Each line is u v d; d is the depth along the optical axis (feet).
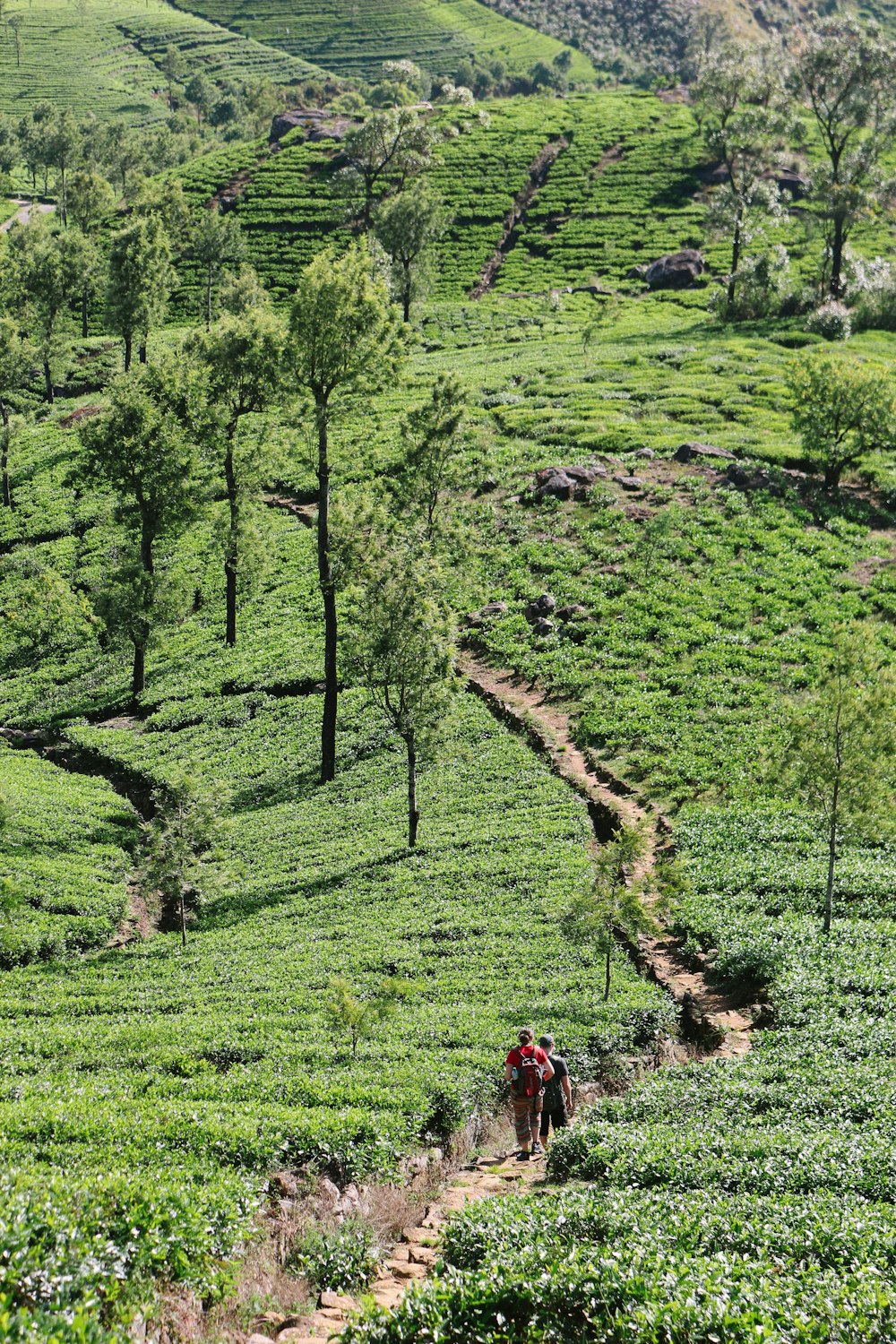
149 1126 62.95
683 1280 38.22
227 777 184.65
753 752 162.81
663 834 142.61
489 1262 41.14
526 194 606.55
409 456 183.83
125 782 192.75
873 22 417.69
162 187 585.22
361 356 168.25
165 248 361.51
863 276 418.10
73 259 409.49
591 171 620.49
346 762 183.11
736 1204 47.65
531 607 214.48
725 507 243.81
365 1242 51.19
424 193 439.22
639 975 107.24
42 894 140.67
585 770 164.35
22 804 167.53
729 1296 37.22
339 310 163.53
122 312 360.28
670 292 483.10
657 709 177.99
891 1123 60.90
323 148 655.76
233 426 224.53
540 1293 38.17
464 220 578.66
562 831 143.64
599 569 225.35
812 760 110.11
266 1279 46.93
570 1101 72.08
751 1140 57.57
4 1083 76.54
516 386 343.87
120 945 135.13
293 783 179.83
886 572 217.36
